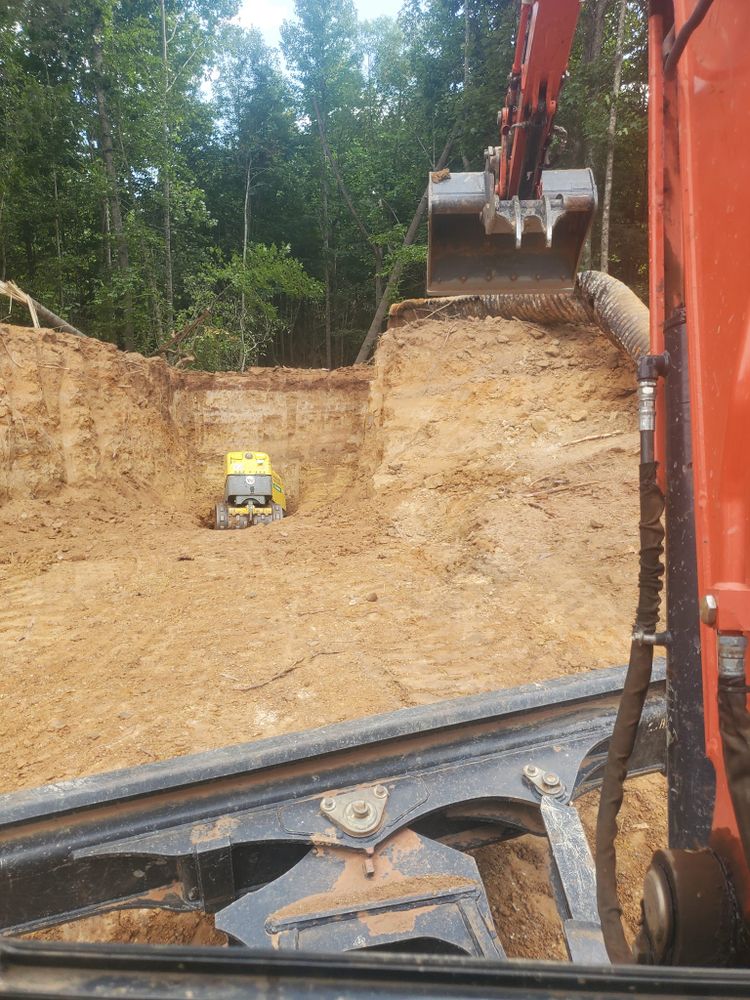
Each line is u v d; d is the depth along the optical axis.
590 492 8.95
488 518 9.08
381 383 13.46
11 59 21.89
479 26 25.44
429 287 5.22
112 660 6.11
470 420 11.57
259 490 14.92
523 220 4.31
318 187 36.81
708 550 1.62
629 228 20.72
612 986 1.11
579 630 6.28
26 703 5.30
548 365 11.69
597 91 17.47
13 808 1.97
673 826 1.91
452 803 2.18
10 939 1.14
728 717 1.48
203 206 28.34
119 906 2.09
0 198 22.59
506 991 1.11
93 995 1.09
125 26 25.70
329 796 2.17
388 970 1.12
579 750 2.43
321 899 1.83
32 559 9.56
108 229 25.41
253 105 35.34
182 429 19.50
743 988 1.10
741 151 1.50
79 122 24.20
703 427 1.67
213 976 1.13
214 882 2.05
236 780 2.17
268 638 6.51
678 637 1.85
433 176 4.87
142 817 2.08
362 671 5.68
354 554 9.48
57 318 16.81
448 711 2.42
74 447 13.59
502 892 3.14
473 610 7.03
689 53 1.78
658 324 1.95
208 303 26.77
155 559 9.59
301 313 40.19
